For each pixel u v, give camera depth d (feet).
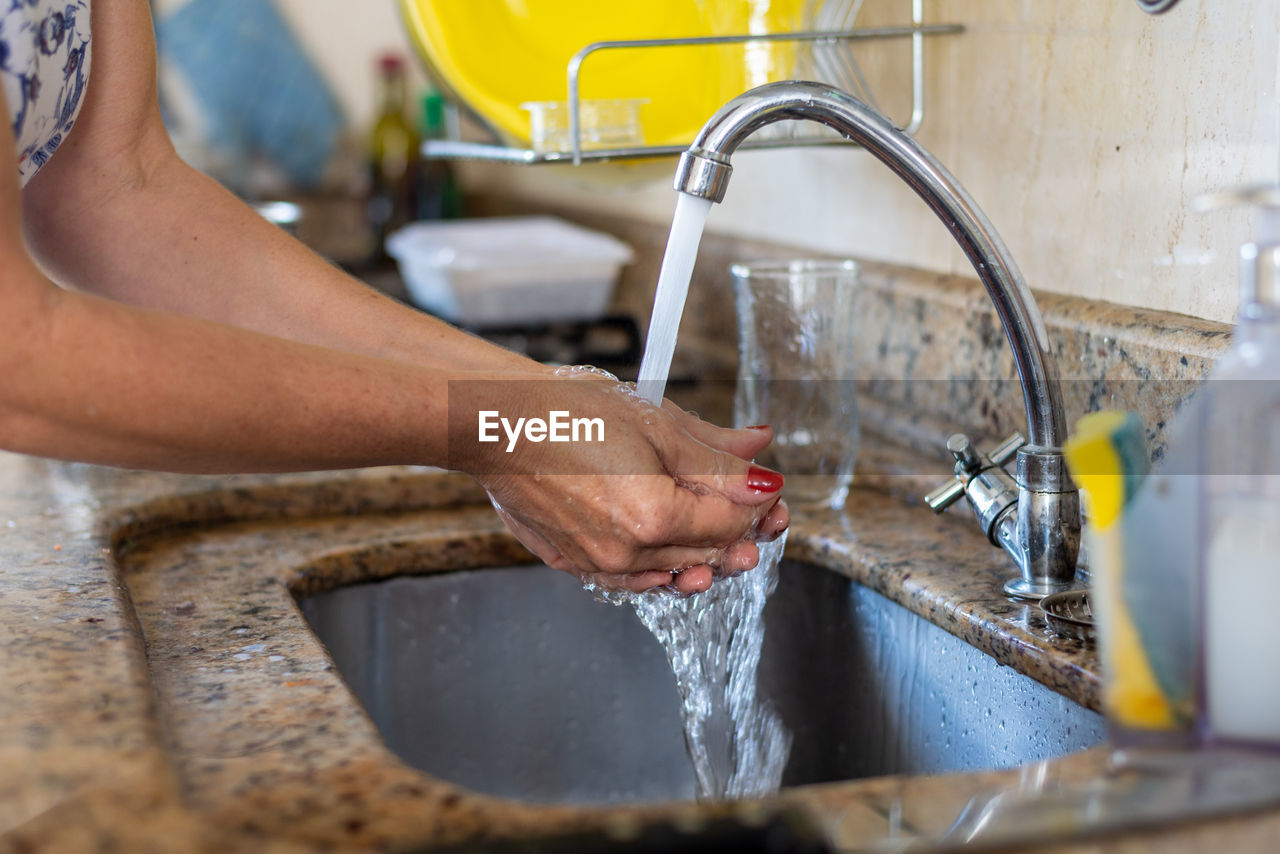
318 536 3.19
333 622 3.06
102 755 1.66
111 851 1.41
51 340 1.67
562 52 3.85
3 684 1.93
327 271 2.72
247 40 8.28
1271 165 2.40
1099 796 1.54
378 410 1.99
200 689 2.13
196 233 2.68
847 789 1.67
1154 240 2.73
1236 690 1.58
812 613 3.12
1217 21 2.51
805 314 3.20
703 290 5.02
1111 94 2.81
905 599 2.69
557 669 3.32
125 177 2.64
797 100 2.24
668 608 2.64
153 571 2.88
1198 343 2.50
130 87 2.61
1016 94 3.13
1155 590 1.63
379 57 8.31
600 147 3.40
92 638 2.16
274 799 1.66
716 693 2.78
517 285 5.28
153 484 3.37
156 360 1.76
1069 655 2.19
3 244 1.63
